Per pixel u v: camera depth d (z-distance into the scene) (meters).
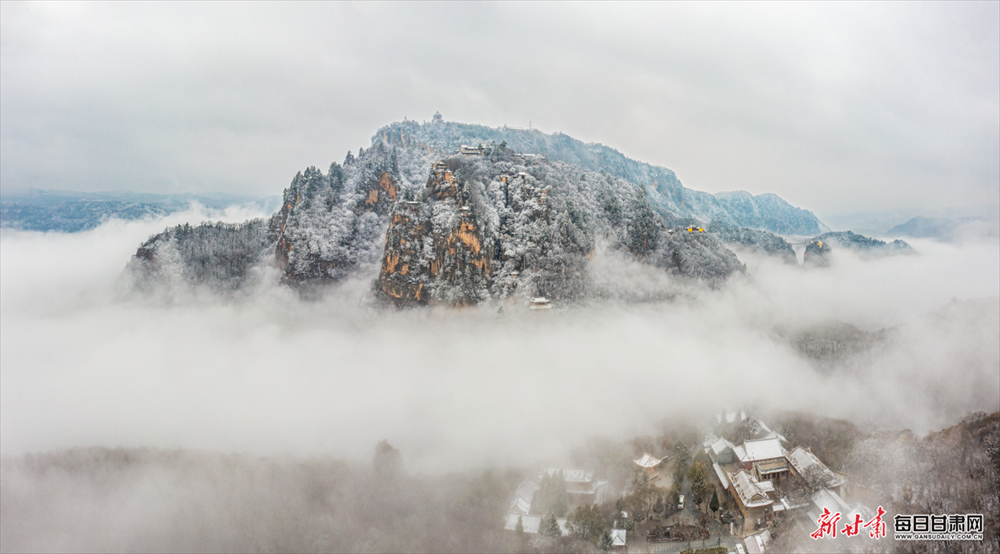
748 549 107.75
